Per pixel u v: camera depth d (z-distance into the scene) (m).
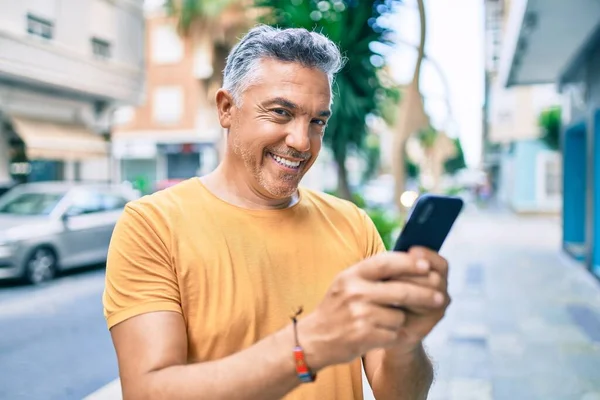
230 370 0.78
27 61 11.09
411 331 0.72
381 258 0.69
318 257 1.20
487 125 24.16
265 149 1.12
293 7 6.82
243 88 1.12
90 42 12.92
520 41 7.91
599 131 7.68
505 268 9.05
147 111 24.70
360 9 6.81
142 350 0.95
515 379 4.01
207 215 1.14
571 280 7.86
